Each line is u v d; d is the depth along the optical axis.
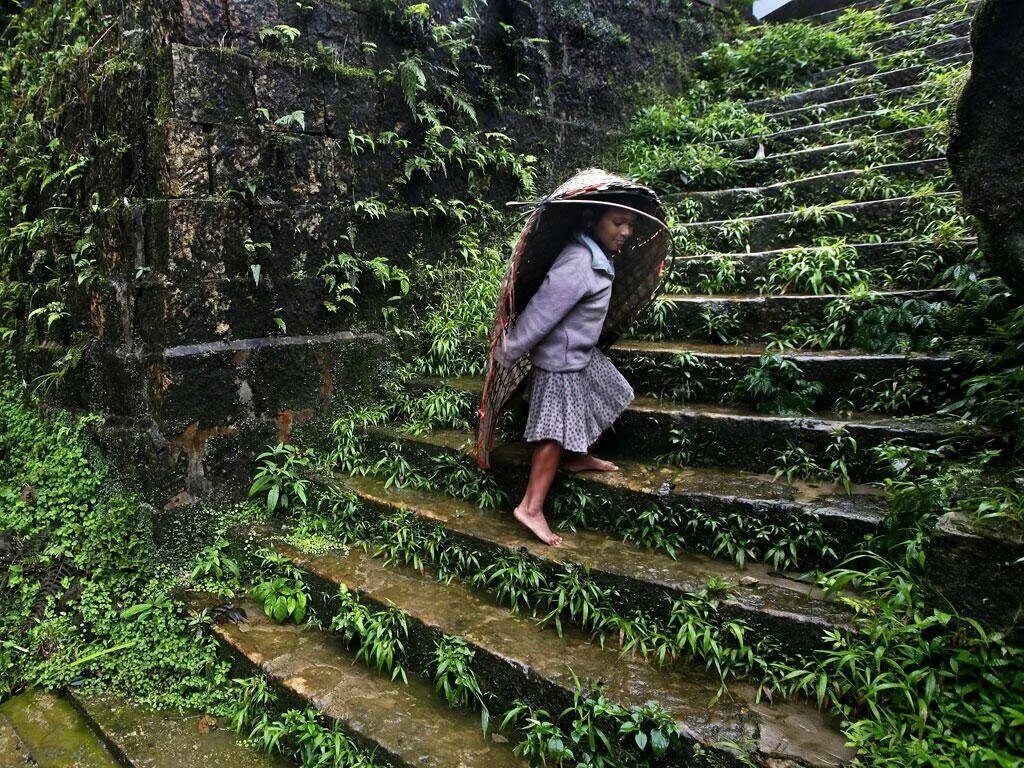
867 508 2.27
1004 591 1.72
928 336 2.81
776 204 4.30
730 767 1.77
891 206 3.67
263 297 3.35
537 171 4.77
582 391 2.70
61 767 2.37
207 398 3.18
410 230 3.99
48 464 3.47
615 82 5.54
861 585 2.09
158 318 3.06
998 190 2.12
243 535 3.14
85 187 3.43
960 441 2.32
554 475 2.74
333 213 3.59
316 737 2.19
